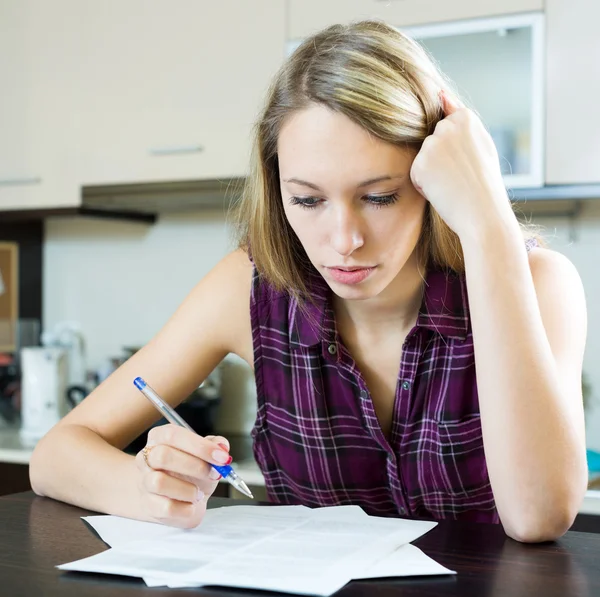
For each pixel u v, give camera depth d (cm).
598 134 192
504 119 199
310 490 112
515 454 84
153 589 67
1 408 266
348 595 64
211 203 247
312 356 107
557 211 230
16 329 275
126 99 242
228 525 86
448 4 202
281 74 93
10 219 261
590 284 228
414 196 89
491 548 79
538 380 85
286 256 104
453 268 102
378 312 103
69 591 66
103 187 245
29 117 256
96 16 246
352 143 81
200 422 238
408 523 87
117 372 115
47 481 101
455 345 102
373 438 106
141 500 88
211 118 230
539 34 195
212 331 114
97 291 287
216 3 229
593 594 65
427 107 89
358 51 86
